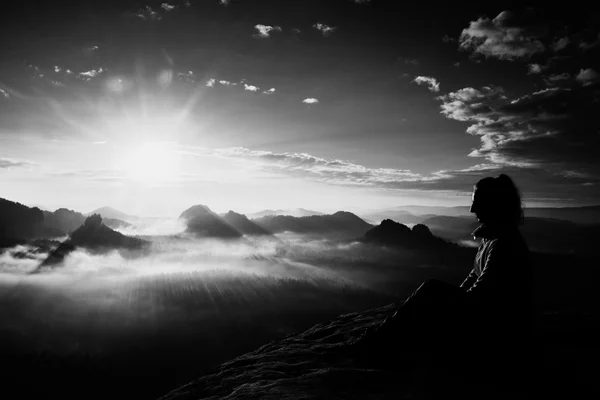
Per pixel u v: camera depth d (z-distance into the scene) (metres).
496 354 3.87
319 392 3.57
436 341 4.14
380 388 3.66
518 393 3.52
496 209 3.98
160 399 4.75
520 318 3.73
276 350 5.67
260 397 3.60
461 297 4.11
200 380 5.07
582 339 5.11
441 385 3.64
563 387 3.56
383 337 4.55
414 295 4.44
